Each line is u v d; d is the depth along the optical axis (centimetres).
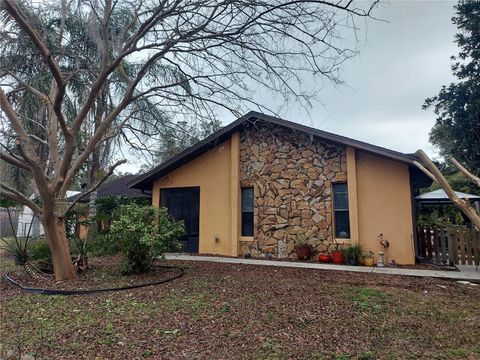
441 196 1221
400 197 921
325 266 877
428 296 568
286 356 325
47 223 678
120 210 862
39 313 470
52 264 759
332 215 1002
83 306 503
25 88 777
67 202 816
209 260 1000
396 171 935
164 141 984
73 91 1001
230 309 479
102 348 345
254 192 1126
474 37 1778
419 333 392
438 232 911
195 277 724
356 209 959
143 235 740
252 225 1130
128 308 489
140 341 362
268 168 1113
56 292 588
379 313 464
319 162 1041
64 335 383
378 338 374
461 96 1798
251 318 438
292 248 1042
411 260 892
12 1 538
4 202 756
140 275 742
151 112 898
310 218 1031
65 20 829
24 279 700
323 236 1006
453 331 400
